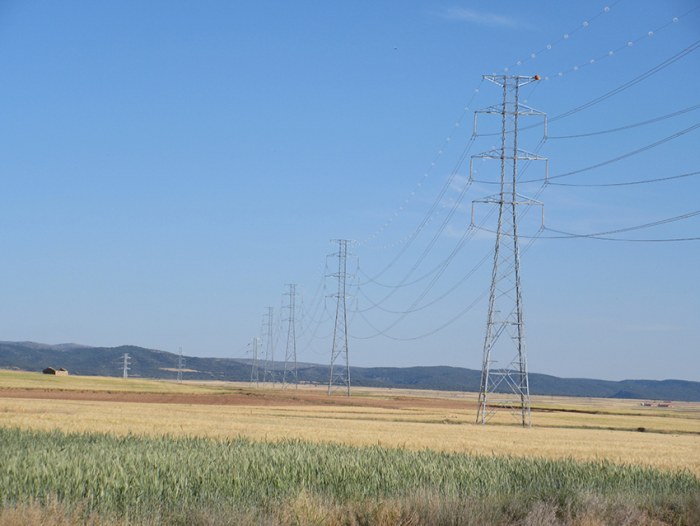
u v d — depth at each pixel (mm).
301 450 32625
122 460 26469
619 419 116188
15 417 61312
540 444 53469
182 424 58750
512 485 26109
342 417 87188
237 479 22562
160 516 17172
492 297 81375
